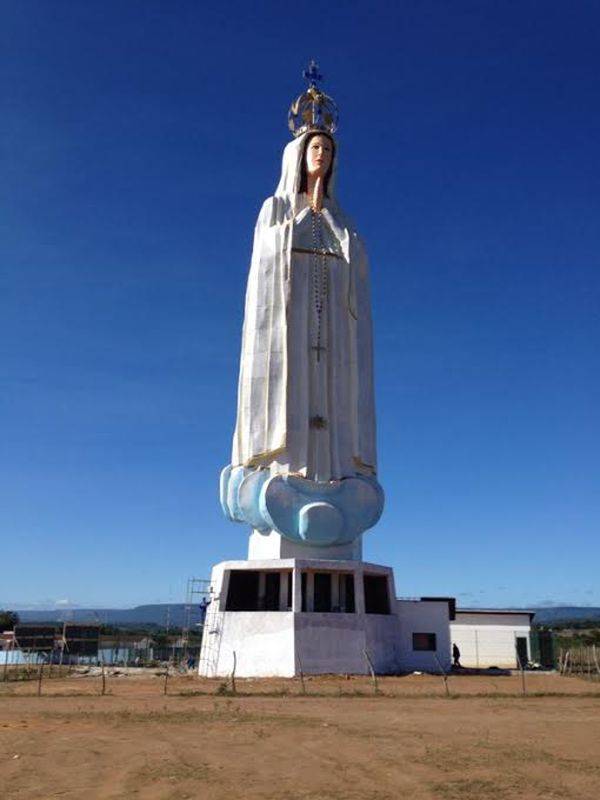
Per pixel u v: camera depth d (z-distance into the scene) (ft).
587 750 63.31
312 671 147.84
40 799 46.57
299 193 189.67
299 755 60.80
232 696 111.14
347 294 182.09
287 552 163.73
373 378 182.91
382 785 50.11
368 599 172.35
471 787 49.34
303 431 170.30
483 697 110.52
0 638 223.92
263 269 179.83
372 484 173.06
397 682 137.59
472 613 223.51
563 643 258.57
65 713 87.86
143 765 56.54
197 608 175.63
